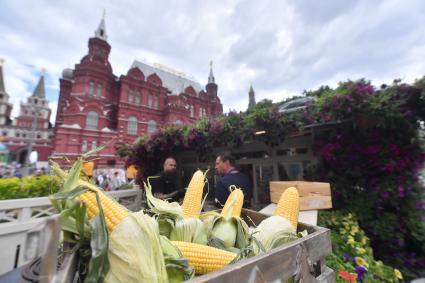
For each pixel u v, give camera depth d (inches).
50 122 1728.6
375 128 103.0
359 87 92.0
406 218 92.7
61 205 23.3
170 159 135.9
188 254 27.4
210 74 1640.0
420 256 91.2
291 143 149.6
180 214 34.8
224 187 92.7
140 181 226.1
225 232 35.5
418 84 83.7
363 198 102.2
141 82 1063.6
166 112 1103.6
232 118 138.6
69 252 20.5
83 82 922.7
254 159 171.5
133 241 20.8
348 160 108.0
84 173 29.3
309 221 64.9
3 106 1637.6
